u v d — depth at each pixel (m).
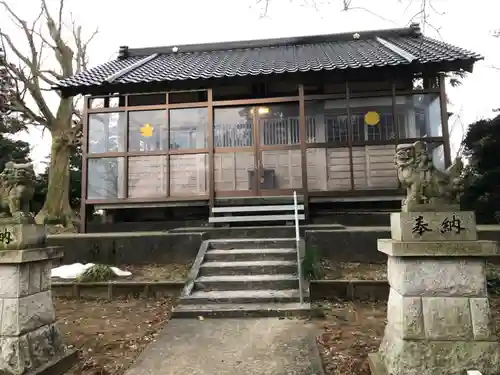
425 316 3.12
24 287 3.49
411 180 3.37
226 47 14.36
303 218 8.62
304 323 5.07
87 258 8.00
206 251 7.34
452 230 3.21
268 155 9.82
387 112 9.52
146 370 3.74
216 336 4.64
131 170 9.98
